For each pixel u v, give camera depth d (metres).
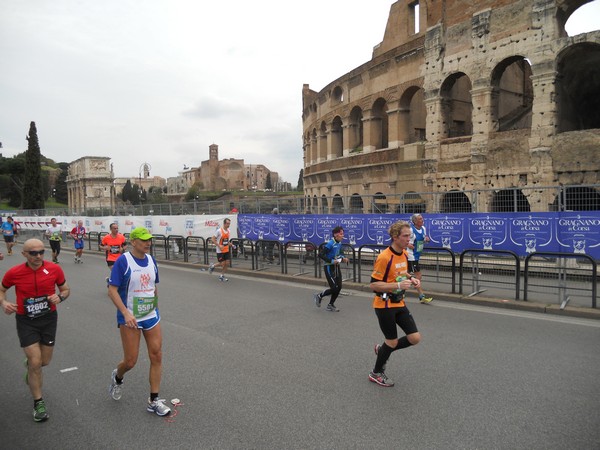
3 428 4.80
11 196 89.69
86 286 13.92
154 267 5.16
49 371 6.50
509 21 17.88
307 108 36.47
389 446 4.19
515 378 5.78
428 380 5.78
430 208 18.19
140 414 5.04
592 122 23.70
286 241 16.64
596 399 5.09
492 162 18.64
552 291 10.95
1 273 17.08
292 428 4.60
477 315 9.31
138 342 5.08
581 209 12.68
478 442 4.21
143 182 149.88
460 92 25.36
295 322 9.01
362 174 25.98
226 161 107.38
